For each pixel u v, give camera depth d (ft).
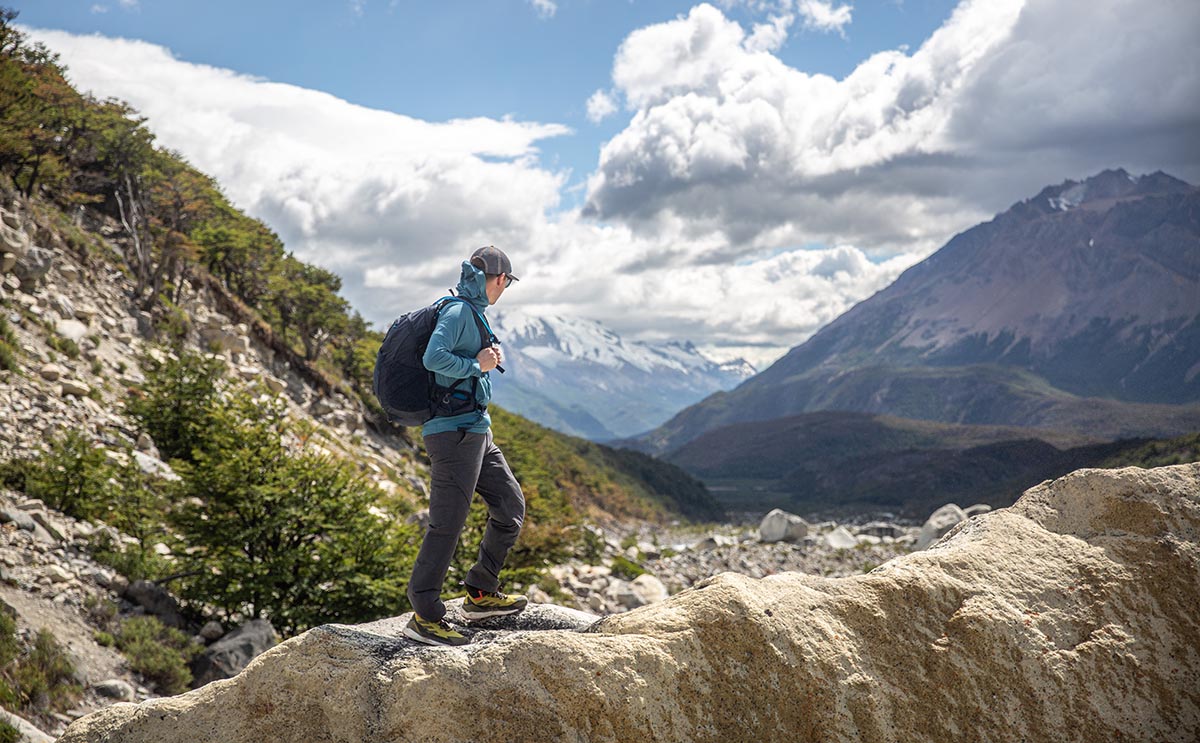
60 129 141.08
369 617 49.24
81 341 92.89
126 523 55.67
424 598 12.07
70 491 54.13
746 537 202.69
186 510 50.90
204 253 152.56
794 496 637.71
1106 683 10.81
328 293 159.12
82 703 34.45
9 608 37.37
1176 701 10.81
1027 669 10.77
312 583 48.93
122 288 121.70
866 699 10.32
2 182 115.44
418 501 83.41
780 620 10.58
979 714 10.53
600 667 9.91
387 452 143.74
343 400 152.66
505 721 9.72
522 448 152.25
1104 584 11.48
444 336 11.94
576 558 111.65
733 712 10.12
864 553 168.04
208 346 125.70
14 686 32.65
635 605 89.97
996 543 12.01
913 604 11.07
